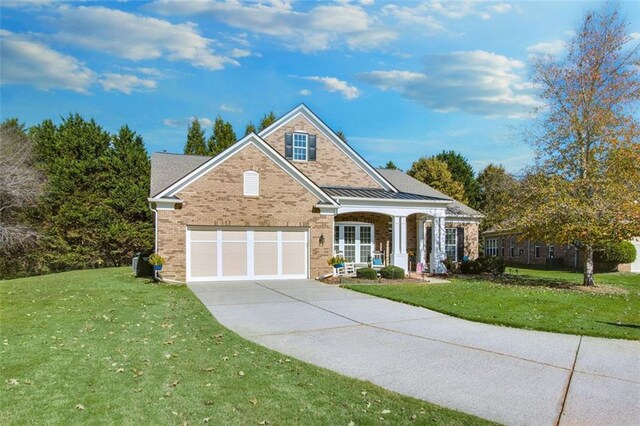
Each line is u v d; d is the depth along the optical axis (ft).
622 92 60.29
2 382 18.85
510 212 64.23
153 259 56.85
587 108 60.85
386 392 18.98
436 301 43.55
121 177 106.93
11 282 58.70
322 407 17.01
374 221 77.10
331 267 65.36
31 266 103.04
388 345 27.27
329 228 65.62
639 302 45.50
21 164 94.79
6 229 87.81
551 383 20.51
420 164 157.07
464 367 22.86
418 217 80.02
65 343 25.75
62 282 57.88
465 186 162.81
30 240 94.73
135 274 68.03
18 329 29.37
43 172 100.58
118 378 19.69
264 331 30.99
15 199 90.02
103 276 66.64
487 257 79.25
